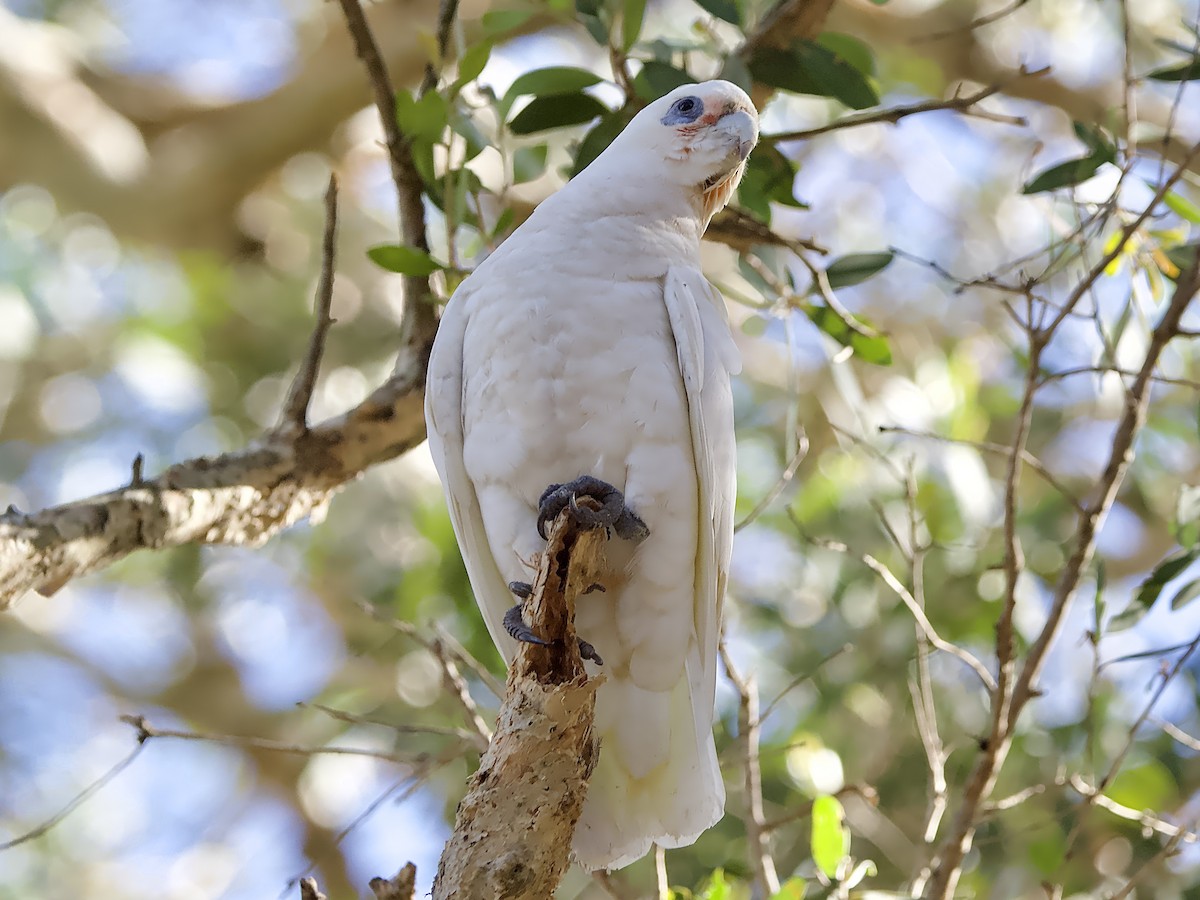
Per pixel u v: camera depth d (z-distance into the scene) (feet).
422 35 26.27
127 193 52.85
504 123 26.37
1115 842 33.81
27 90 51.57
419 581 39.40
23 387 50.88
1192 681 36.04
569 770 16.49
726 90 24.43
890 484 38.40
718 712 37.58
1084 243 24.38
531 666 17.54
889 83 50.90
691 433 21.13
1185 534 26.20
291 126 53.57
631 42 26.02
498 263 21.94
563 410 20.79
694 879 34.27
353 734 41.34
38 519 20.16
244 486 23.07
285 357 50.44
